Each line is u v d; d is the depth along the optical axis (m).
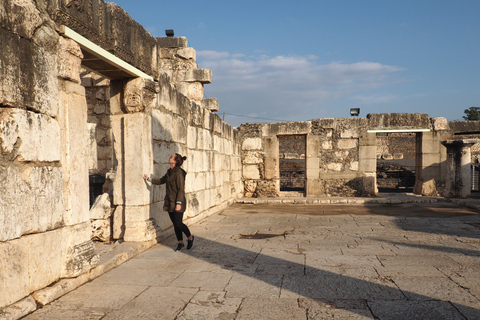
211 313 3.44
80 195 4.38
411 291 3.97
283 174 23.86
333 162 15.52
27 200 3.52
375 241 6.67
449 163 13.66
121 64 5.47
